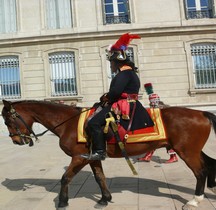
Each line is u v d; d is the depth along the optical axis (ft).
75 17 66.39
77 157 16.57
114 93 15.83
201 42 65.46
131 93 16.37
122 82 15.81
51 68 66.80
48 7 67.87
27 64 66.44
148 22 65.82
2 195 20.44
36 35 66.18
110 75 65.31
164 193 19.10
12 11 68.23
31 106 17.80
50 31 66.33
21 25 66.95
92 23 66.13
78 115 17.22
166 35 65.46
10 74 67.31
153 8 66.13
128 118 15.94
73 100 65.36
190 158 15.94
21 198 19.52
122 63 16.51
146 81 65.00
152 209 16.31
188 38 65.51
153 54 65.31
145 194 19.06
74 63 66.33
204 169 16.03
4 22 68.08
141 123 16.16
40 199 19.13
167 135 16.19
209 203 16.75
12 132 17.84
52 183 23.21
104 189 17.30
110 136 16.17
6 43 66.39
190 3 66.64
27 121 17.87
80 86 65.41
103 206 17.04
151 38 65.51
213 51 65.82
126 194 19.21
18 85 67.21
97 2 66.39
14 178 25.45
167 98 64.69
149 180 22.62
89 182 22.85
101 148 15.72
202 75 65.67
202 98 64.64
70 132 16.92
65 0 67.87
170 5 66.13
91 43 65.72
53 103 18.01
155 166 27.73
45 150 41.37
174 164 28.25
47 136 59.57
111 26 65.82
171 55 65.26
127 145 16.16
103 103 16.69
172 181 21.97
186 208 15.75
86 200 18.43
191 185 20.65
